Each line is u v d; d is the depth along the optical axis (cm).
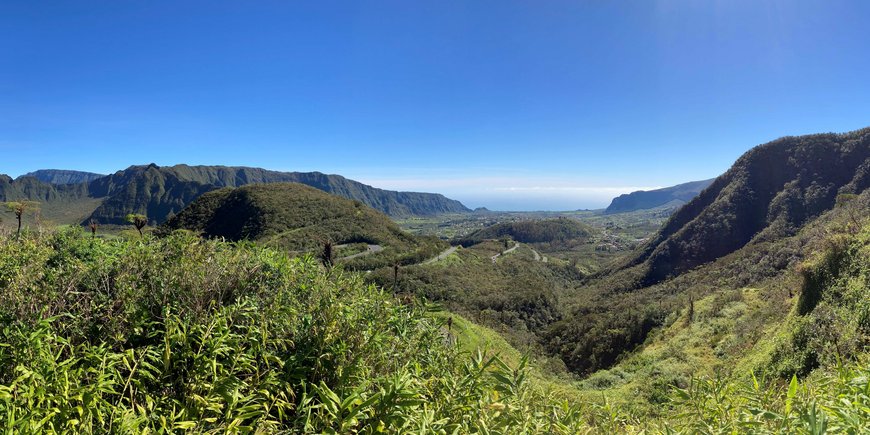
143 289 257
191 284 267
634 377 2539
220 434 182
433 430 177
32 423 145
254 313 245
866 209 3067
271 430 187
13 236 416
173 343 207
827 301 1548
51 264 338
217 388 189
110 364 181
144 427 163
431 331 324
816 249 2717
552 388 300
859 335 831
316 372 230
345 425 170
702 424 224
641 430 251
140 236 411
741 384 248
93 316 232
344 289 325
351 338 256
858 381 202
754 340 2189
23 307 220
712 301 3766
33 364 171
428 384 242
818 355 1086
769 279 3925
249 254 343
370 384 222
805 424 171
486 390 234
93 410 167
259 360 229
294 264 348
